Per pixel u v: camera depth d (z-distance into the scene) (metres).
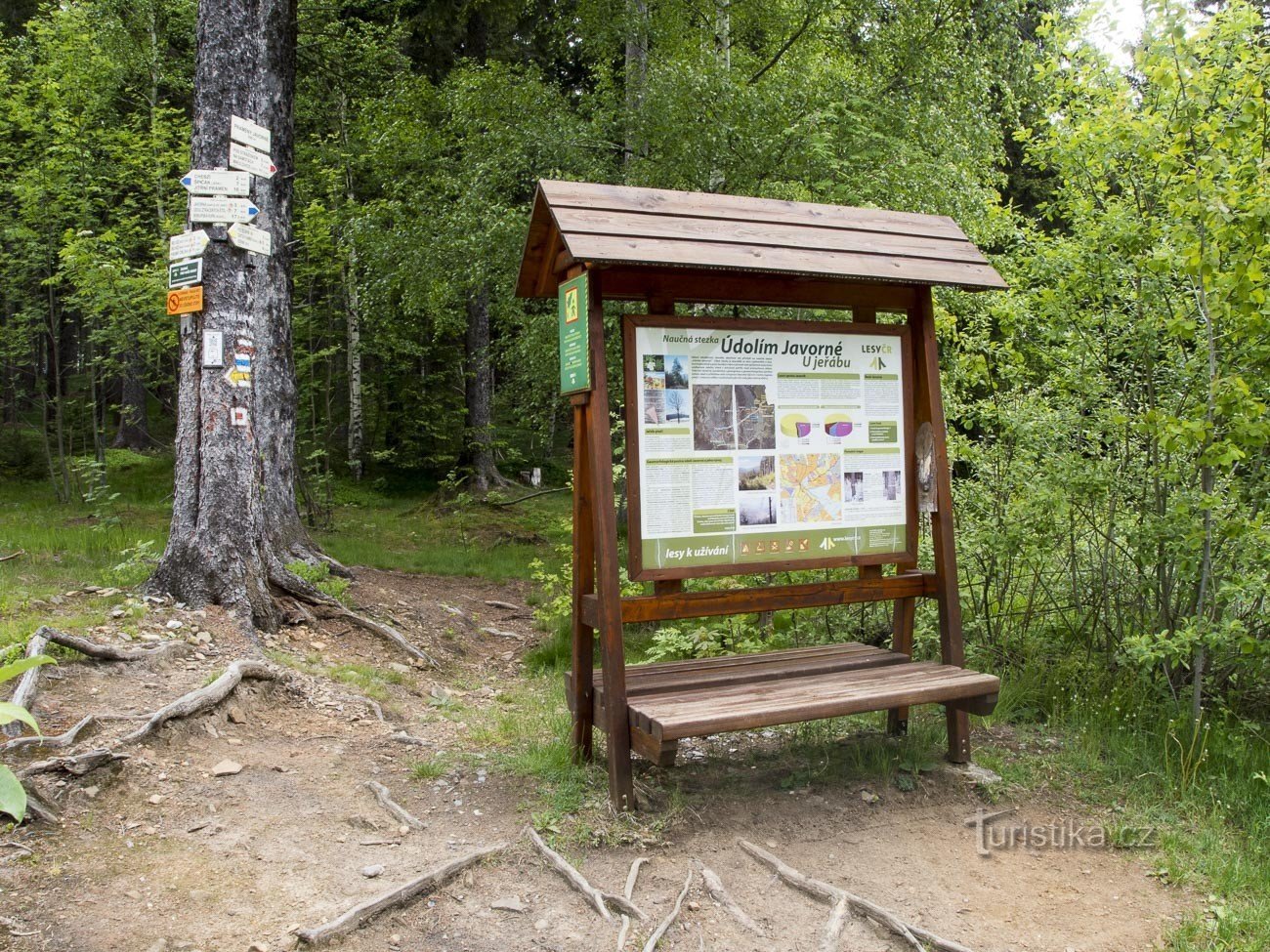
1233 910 3.62
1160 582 5.80
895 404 5.01
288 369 9.90
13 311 17.09
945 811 4.45
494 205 10.47
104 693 4.80
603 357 4.22
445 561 12.84
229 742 4.66
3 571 7.68
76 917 3.06
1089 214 5.83
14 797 2.08
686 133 9.92
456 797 4.34
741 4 11.36
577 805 4.22
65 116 14.43
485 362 18.91
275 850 3.64
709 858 3.84
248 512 6.67
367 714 5.51
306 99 17.62
